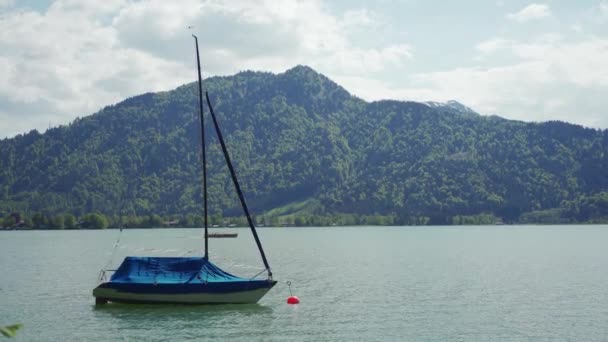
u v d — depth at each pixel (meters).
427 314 53.81
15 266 103.94
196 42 60.47
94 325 49.44
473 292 67.19
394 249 153.88
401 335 46.12
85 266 103.94
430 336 45.84
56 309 56.09
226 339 45.31
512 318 52.19
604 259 117.38
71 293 67.06
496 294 65.62
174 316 52.34
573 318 52.25
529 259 117.38
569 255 129.75
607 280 79.06
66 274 88.88
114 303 56.84
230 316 52.50
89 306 57.56
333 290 68.44
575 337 45.66
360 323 50.12
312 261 112.81
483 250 148.62
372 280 78.56
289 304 58.28
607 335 46.19
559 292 67.38
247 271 92.56
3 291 68.88
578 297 63.66
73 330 47.88
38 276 85.88
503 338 45.34
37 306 57.91
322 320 51.22
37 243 197.88
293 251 147.12
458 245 173.75
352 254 133.88
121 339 45.38
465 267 98.81
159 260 56.00
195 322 50.22
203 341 44.84
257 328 48.34
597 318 52.25
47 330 47.94
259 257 125.69
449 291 67.94
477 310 55.81
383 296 63.84
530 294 65.69
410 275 85.12
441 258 120.25
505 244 179.25
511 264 105.25
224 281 55.53
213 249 161.50
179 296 55.00
